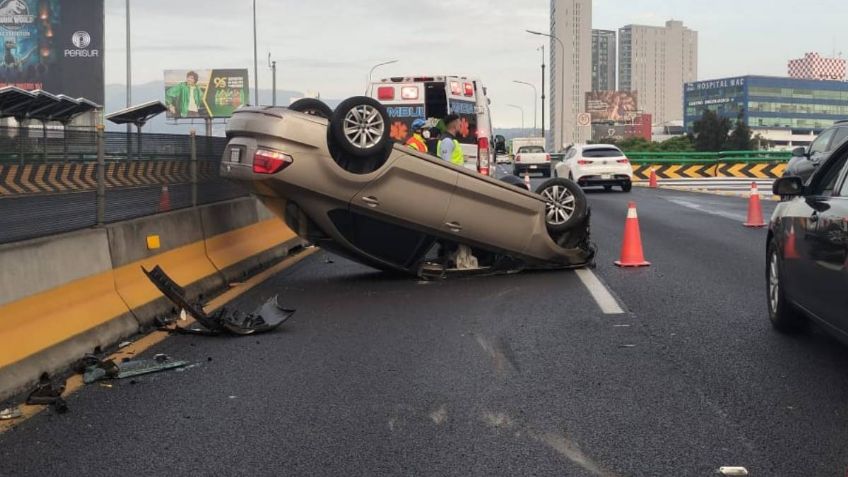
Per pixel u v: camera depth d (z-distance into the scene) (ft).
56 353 21.93
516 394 20.11
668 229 56.65
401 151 33.55
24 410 19.25
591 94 634.02
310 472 15.58
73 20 191.72
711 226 58.39
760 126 652.48
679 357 23.25
